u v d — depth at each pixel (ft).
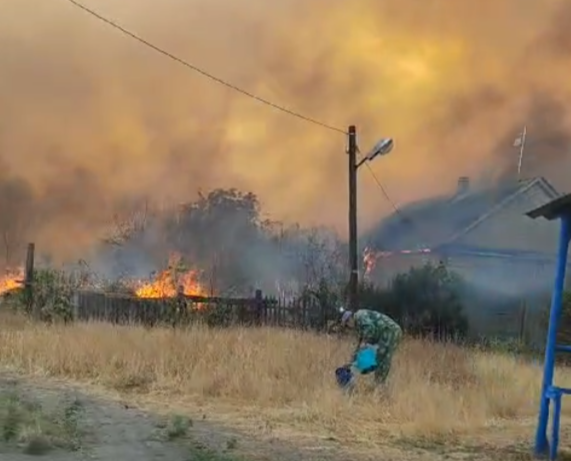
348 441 25.38
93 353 41.32
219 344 44.91
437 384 36.45
